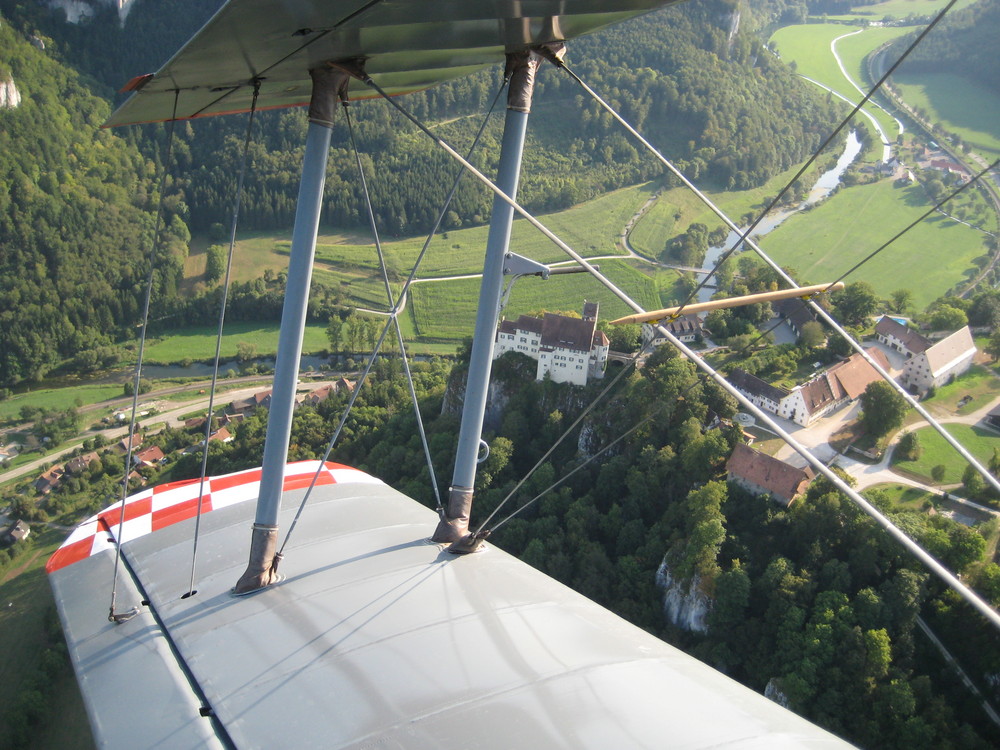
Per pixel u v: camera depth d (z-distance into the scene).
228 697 8.02
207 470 89.50
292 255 11.34
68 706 55.25
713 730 6.51
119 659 9.36
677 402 66.88
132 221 166.00
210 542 12.30
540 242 158.38
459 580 10.36
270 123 193.50
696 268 145.38
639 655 8.11
